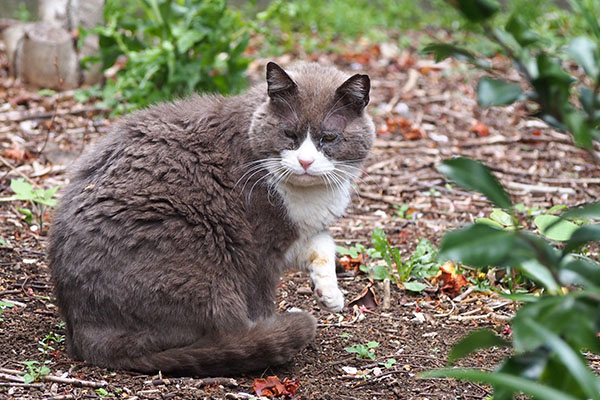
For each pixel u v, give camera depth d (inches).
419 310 215.2
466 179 102.0
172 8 336.2
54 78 372.8
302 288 227.0
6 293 208.5
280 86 178.9
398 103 387.5
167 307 168.6
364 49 468.4
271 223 178.9
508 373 104.5
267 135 178.1
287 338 171.0
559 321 93.0
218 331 172.7
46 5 386.9
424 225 273.1
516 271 222.1
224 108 185.8
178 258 168.7
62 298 176.1
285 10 444.8
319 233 188.4
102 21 387.5
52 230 179.3
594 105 97.7
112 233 168.9
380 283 229.5
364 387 171.0
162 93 331.0
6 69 398.3
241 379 172.9
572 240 100.2
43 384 161.5
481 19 92.8
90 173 180.7
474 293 225.5
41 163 299.6
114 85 347.3
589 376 88.1
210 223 173.0
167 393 160.2
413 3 536.7
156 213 169.8
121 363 170.2
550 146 346.6
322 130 179.3
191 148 177.5
